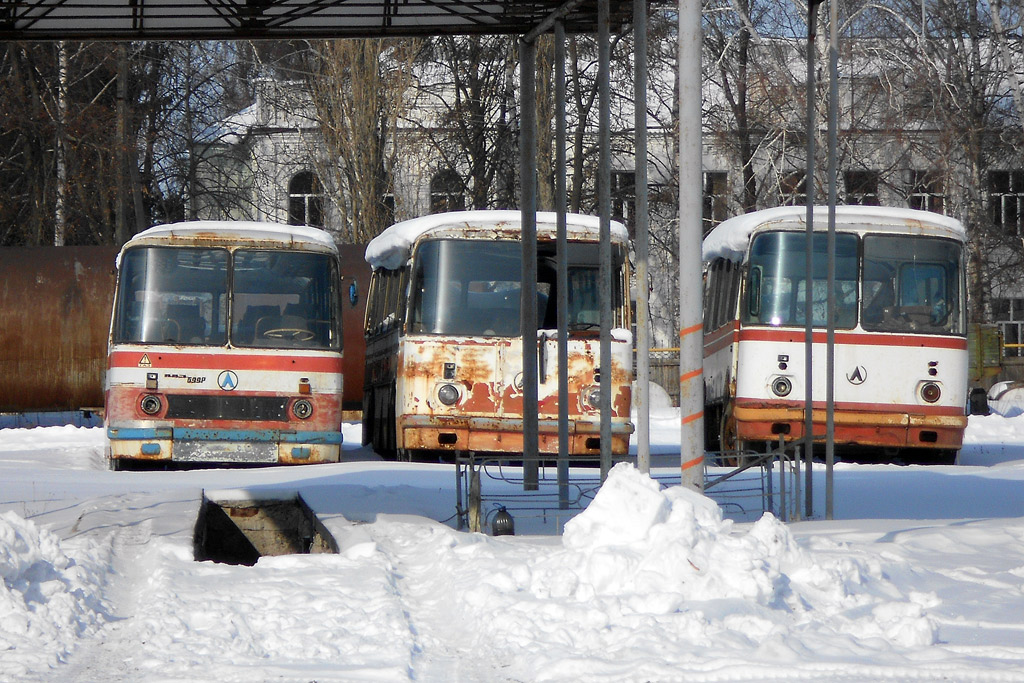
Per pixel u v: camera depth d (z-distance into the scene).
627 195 135.12
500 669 20.16
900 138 122.62
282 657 20.77
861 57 122.75
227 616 23.25
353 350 88.69
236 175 152.00
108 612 24.34
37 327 88.25
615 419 63.88
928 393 66.44
